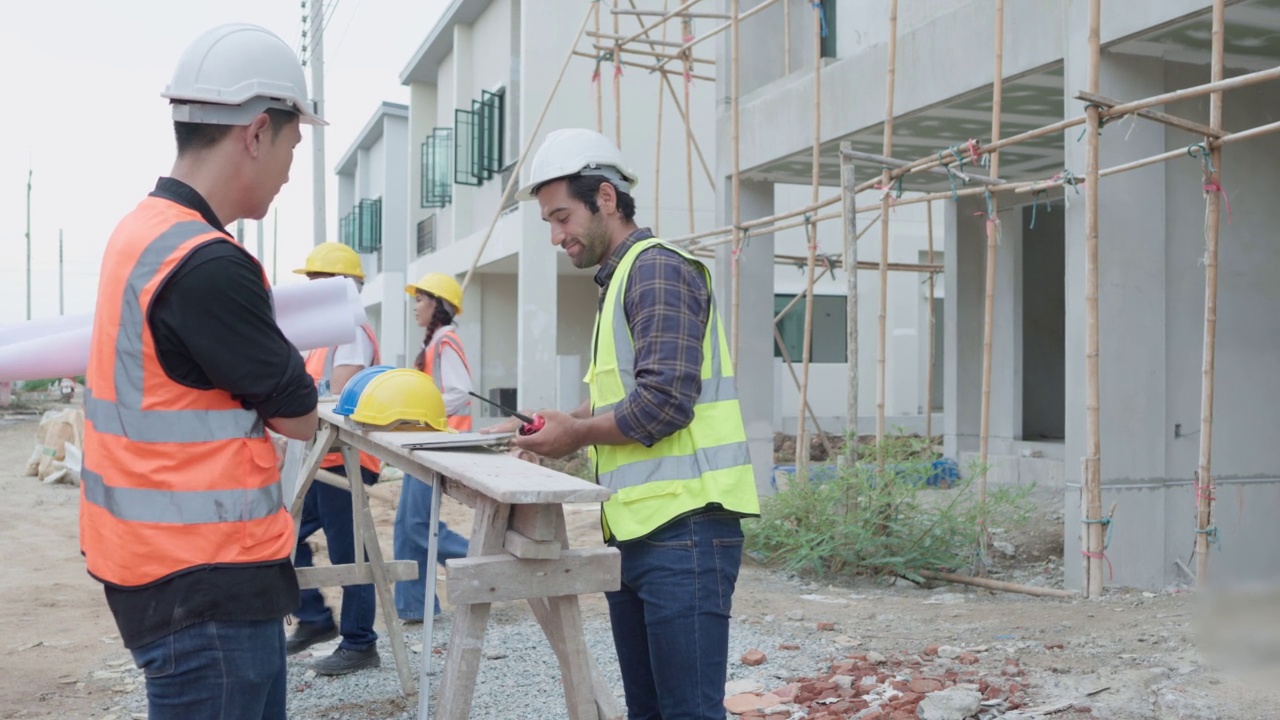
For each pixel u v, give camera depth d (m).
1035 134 6.23
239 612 1.97
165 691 1.95
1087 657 4.49
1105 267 6.33
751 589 6.71
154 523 1.93
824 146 9.74
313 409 2.12
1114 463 6.32
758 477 10.98
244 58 2.07
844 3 11.08
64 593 6.83
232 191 2.12
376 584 4.31
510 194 15.34
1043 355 13.35
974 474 7.04
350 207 34.09
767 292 11.20
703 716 2.41
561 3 14.23
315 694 4.42
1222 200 6.96
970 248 12.15
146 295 1.91
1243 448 6.93
